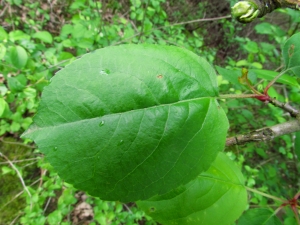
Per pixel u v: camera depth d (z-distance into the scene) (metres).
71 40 0.39
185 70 0.10
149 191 0.09
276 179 0.44
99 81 0.09
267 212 0.15
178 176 0.10
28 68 0.31
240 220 0.15
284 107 0.11
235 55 0.75
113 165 0.09
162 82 0.09
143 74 0.09
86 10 0.46
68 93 0.08
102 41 0.42
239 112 0.47
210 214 0.14
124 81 0.09
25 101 0.32
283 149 0.43
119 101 0.09
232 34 0.71
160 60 0.10
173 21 0.71
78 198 0.40
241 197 0.14
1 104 0.23
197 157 0.10
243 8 0.10
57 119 0.08
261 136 0.11
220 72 0.17
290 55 0.12
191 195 0.14
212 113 0.10
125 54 0.09
